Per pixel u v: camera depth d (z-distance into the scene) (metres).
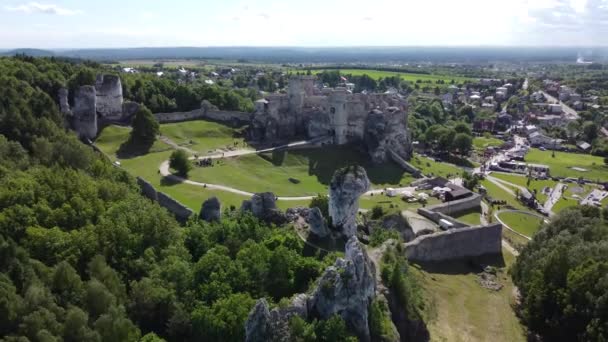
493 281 95.94
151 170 132.25
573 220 91.81
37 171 87.62
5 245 60.66
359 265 60.38
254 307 55.22
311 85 187.38
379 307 63.81
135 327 56.47
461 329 77.50
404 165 165.38
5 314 52.53
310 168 153.88
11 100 120.38
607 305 66.19
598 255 76.25
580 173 198.00
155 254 71.81
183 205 98.62
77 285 59.44
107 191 85.69
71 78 170.25
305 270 68.00
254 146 164.38
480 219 127.50
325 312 59.09
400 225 103.44
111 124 165.12
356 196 87.38
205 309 59.34
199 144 162.38
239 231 79.56
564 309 71.25
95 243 68.75
